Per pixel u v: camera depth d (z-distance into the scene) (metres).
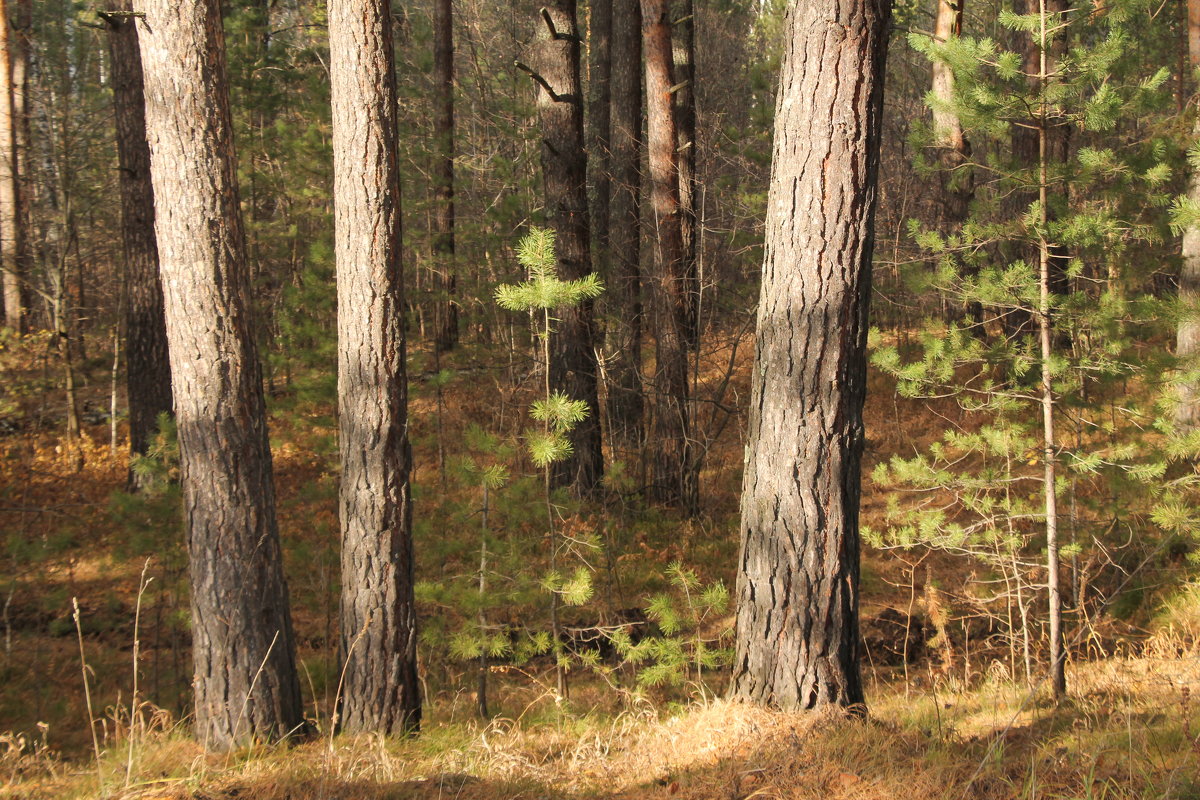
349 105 5.80
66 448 14.83
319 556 8.58
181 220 5.49
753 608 5.00
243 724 5.60
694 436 12.28
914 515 7.43
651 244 13.62
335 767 4.70
